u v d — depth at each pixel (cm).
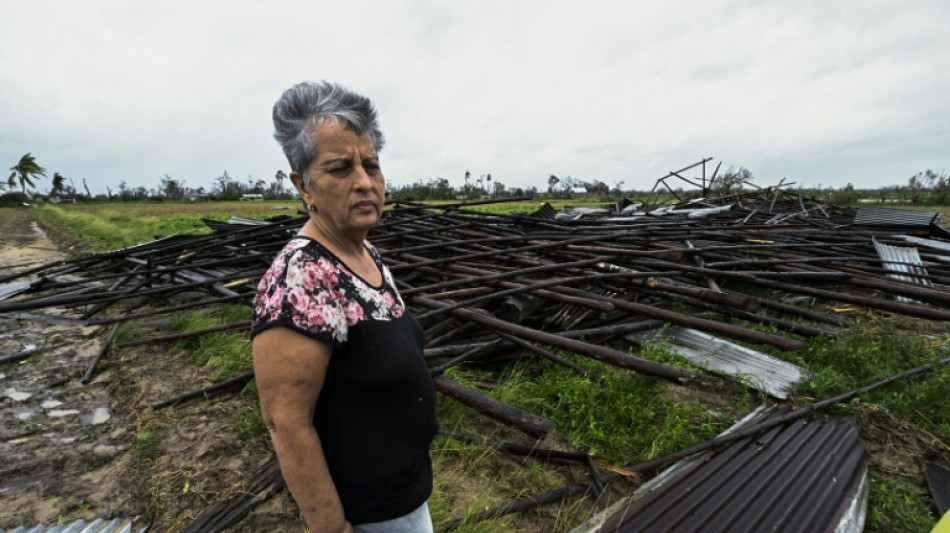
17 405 346
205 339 440
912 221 840
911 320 502
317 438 98
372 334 101
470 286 455
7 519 232
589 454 258
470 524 216
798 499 222
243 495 240
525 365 387
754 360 382
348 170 100
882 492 242
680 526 205
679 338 426
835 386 333
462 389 288
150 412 329
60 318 532
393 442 109
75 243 1302
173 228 1702
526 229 744
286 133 103
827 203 1390
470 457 271
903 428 292
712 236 638
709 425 293
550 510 231
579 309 459
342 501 108
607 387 337
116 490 255
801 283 585
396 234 651
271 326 89
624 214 1098
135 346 448
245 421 309
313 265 94
